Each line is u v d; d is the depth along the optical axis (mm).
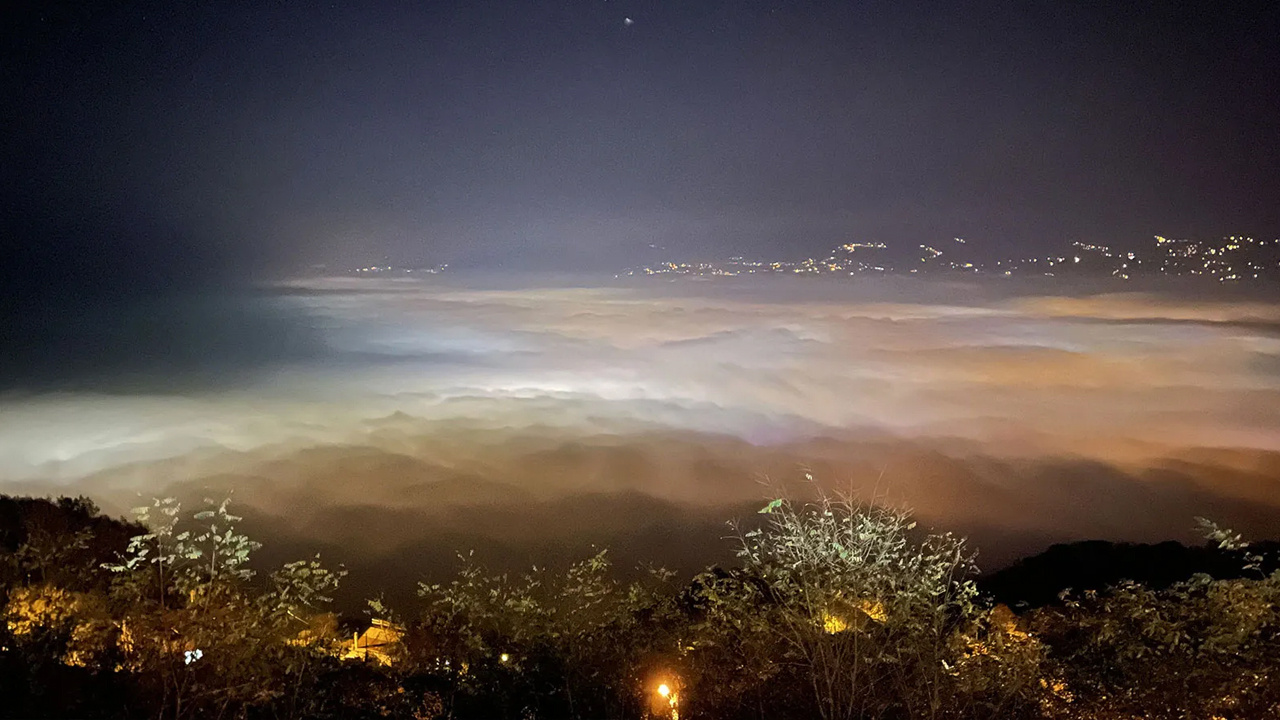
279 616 6766
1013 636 6617
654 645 7176
